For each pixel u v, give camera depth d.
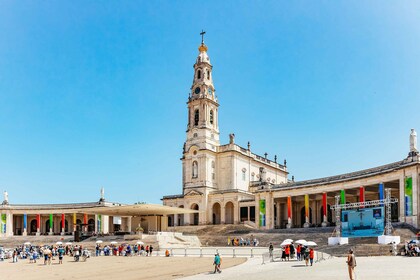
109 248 66.69
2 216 108.75
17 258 61.12
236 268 40.56
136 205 78.12
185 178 105.75
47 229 116.12
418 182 59.28
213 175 104.94
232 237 79.56
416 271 31.27
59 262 54.56
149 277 36.59
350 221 59.22
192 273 38.16
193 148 105.19
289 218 82.94
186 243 76.75
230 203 100.81
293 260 46.56
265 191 86.81
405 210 60.78
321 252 50.03
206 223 100.62
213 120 107.94
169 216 109.56
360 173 72.62
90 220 116.00
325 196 77.94
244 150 109.06
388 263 38.28
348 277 29.58
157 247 70.19
